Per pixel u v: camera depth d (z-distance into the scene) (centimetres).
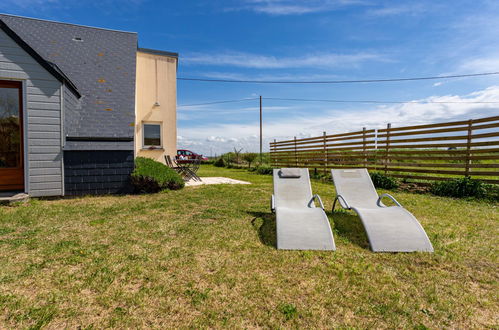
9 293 239
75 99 786
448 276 276
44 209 564
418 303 227
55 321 202
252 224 457
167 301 228
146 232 414
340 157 1197
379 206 473
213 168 2180
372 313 213
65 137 694
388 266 298
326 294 239
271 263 302
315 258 318
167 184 802
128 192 760
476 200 670
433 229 432
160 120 1151
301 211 420
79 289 246
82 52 981
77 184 708
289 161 1575
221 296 235
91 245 357
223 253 331
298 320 204
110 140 736
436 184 789
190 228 434
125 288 249
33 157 659
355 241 376
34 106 652
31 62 644
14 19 999
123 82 923
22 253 329
